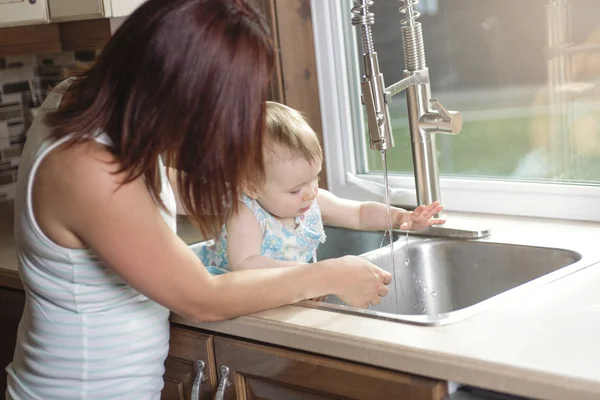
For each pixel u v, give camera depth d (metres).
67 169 1.13
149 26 1.08
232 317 1.28
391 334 1.13
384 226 1.69
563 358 0.98
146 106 1.09
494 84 1.74
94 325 1.26
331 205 1.73
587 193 1.62
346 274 1.32
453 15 1.77
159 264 1.17
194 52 1.07
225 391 1.34
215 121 1.09
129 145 1.11
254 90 1.11
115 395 1.29
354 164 2.04
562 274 1.31
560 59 1.62
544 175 1.71
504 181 1.77
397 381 1.10
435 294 1.66
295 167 1.47
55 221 1.17
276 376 1.25
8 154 2.53
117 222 1.13
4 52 2.02
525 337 1.06
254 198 1.53
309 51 2.00
